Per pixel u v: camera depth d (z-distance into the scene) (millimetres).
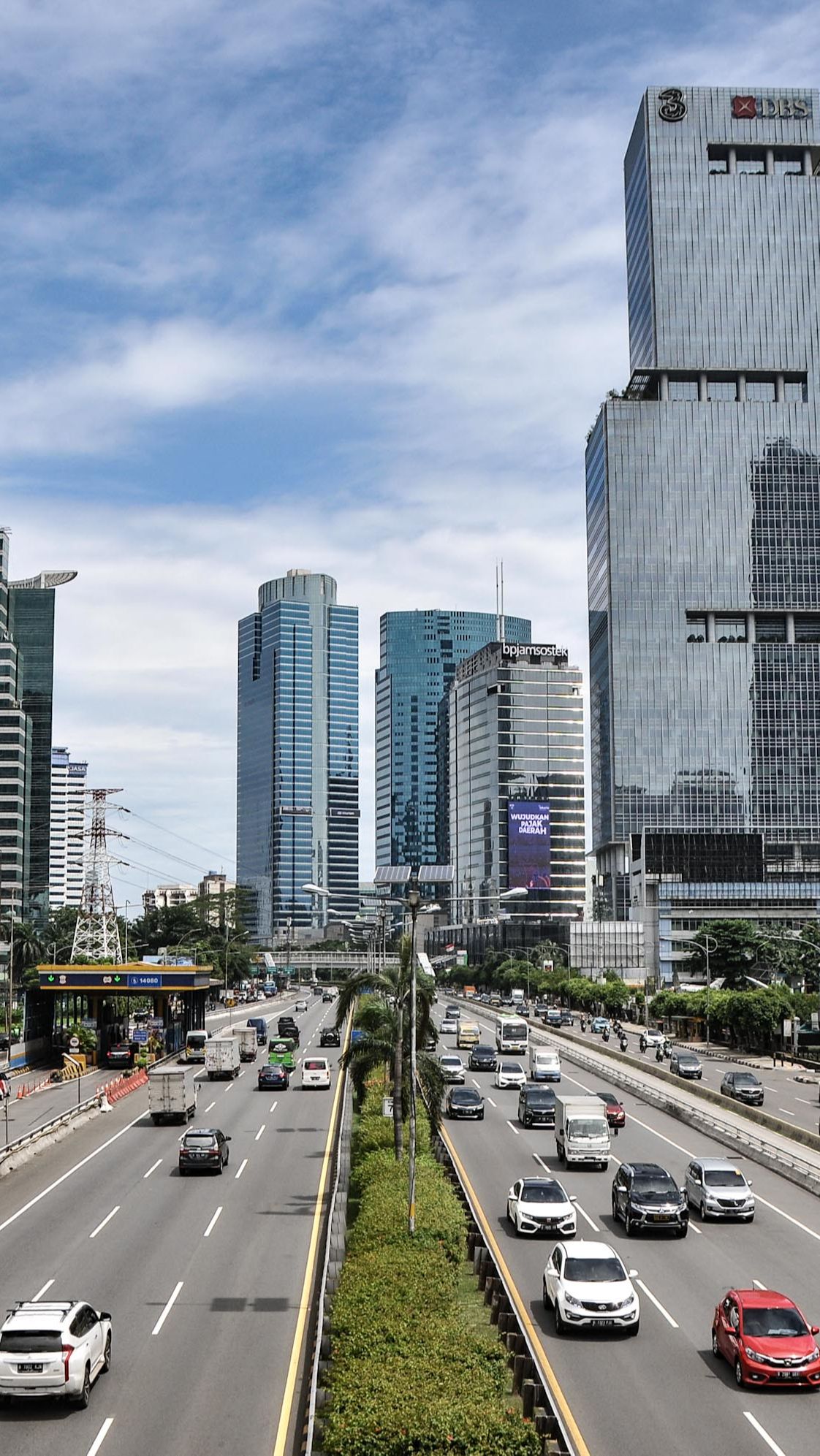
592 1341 32344
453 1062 92312
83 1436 25906
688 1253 42094
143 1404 27828
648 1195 44906
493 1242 43156
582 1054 116250
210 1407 27562
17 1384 27172
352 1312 30344
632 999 177625
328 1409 25453
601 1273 33594
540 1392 26844
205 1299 36094
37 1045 112125
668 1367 30359
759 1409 27453
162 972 110188
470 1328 30047
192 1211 48250
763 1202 51875
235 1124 72312
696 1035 144625
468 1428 22906
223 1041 96500
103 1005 112938
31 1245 42844
